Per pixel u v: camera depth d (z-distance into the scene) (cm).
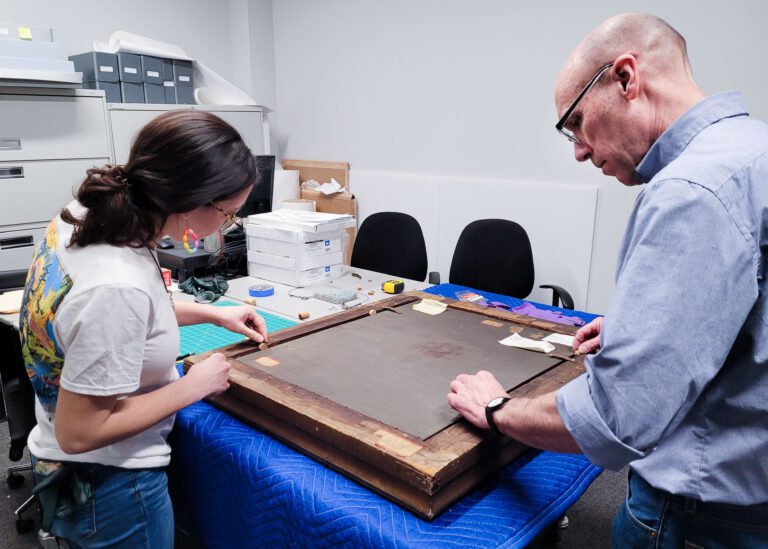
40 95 279
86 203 86
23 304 93
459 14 326
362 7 371
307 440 99
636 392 65
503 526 84
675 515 80
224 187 87
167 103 347
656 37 77
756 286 66
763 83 245
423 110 356
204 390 97
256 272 242
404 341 134
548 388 108
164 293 95
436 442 88
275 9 429
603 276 304
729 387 72
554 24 292
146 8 382
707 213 64
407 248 287
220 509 109
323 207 410
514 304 207
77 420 82
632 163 83
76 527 96
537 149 313
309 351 128
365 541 82
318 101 416
